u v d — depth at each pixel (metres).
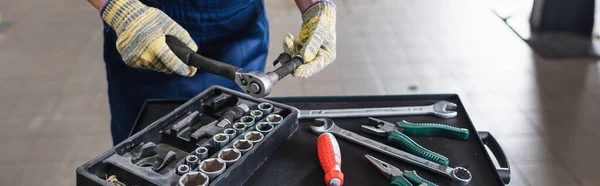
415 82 2.06
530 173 1.45
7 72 2.16
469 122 0.77
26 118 1.83
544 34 2.25
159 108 0.82
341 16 2.82
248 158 0.63
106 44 1.01
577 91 1.91
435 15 2.79
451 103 0.81
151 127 0.68
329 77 2.11
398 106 0.83
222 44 1.02
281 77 0.62
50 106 1.91
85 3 3.01
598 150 1.56
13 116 1.84
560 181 1.42
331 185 0.61
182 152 0.68
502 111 1.80
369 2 3.02
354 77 2.11
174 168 0.60
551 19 2.21
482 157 0.69
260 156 0.66
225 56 1.03
